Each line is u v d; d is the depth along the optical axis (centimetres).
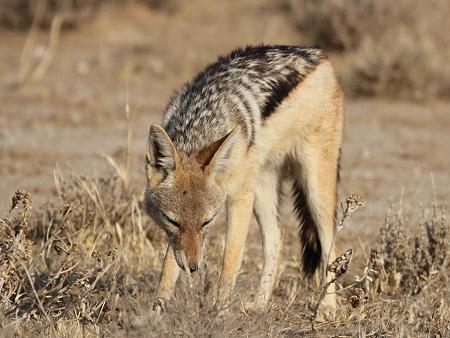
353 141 1967
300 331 953
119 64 2678
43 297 924
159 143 948
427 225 1141
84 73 2558
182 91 1087
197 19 3247
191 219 938
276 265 1113
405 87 2403
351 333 944
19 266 952
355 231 1344
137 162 1711
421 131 2072
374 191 1582
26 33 2973
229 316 865
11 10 2978
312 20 2836
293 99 1096
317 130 1126
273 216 1130
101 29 3052
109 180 1277
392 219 1183
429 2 2714
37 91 2320
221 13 3319
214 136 1009
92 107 2197
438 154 1875
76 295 927
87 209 1211
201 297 856
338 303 1062
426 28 2577
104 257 1085
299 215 1147
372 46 2477
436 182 1655
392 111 2256
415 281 1099
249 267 1202
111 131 1989
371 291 1064
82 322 909
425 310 934
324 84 1139
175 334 834
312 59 1149
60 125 2022
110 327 890
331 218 1121
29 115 2094
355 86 2452
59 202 1238
